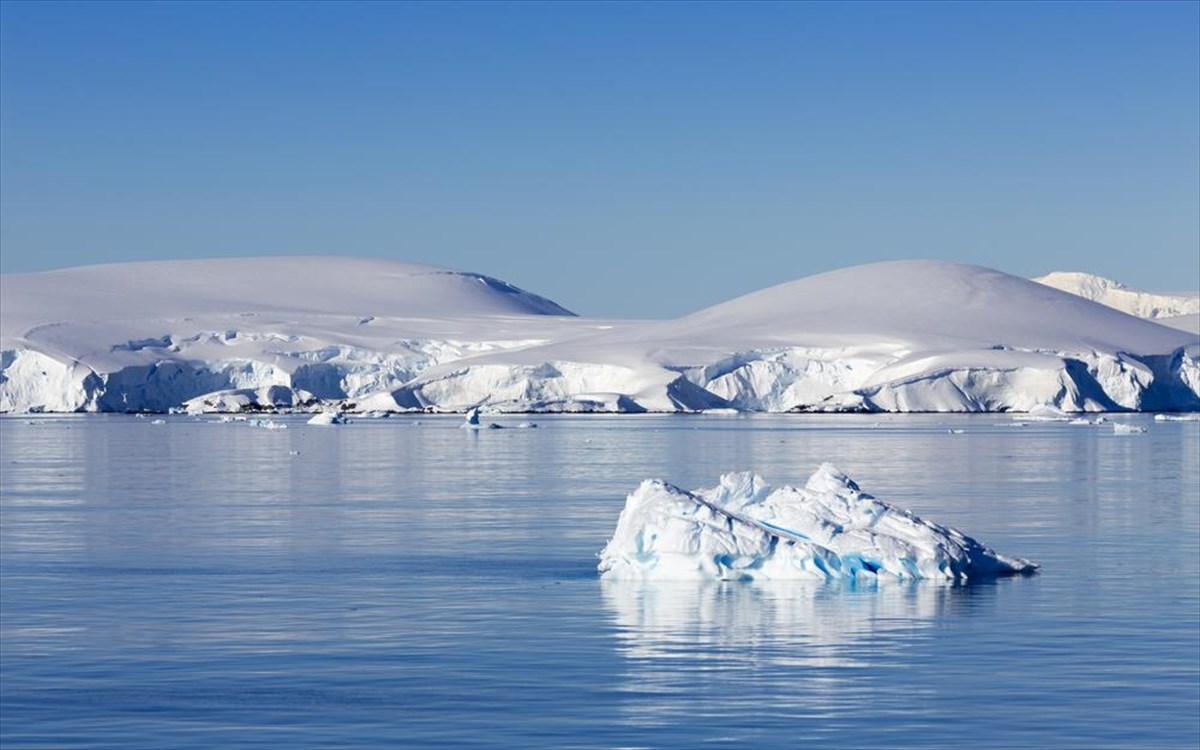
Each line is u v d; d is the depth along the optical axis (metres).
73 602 37.88
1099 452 119.25
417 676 28.38
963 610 35.50
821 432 170.12
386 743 23.50
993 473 91.00
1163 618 34.44
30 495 74.50
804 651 30.52
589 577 42.12
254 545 50.84
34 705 26.12
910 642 31.45
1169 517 60.19
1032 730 24.08
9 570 44.28
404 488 79.19
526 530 55.81
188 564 45.62
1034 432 169.88
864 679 27.84
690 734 23.91
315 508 66.06
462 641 32.03
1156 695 26.45
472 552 48.56
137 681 28.06
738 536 40.81
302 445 137.75
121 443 142.75
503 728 24.34
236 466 101.81
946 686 27.22
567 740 23.59
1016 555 46.91
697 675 28.28
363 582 41.38
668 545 40.97
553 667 29.12
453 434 167.12
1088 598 37.34
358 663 29.67
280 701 26.33
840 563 40.19
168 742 23.64
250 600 38.12
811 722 24.61
